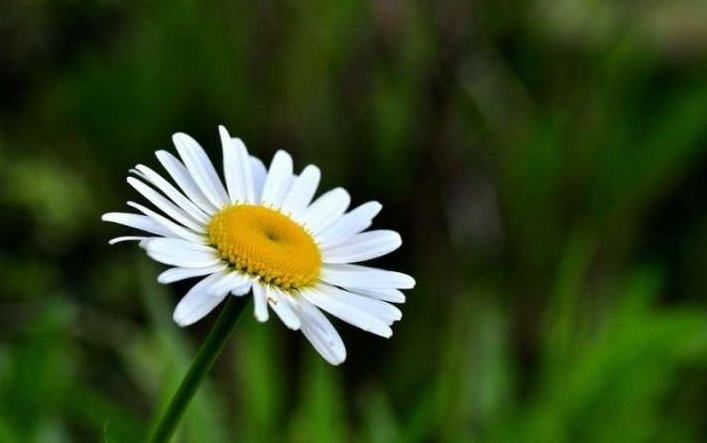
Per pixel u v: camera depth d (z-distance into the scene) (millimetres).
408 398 662
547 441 527
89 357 641
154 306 495
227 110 718
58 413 478
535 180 724
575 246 625
